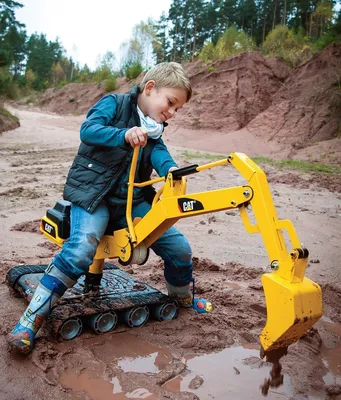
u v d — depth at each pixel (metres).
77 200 3.22
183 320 3.59
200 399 2.65
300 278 2.42
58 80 71.44
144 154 3.46
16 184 8.95
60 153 13.66
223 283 4.54
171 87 3.26
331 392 2.77
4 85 32.44
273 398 2.70
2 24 44.69
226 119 21.16
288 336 2.41
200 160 13.16
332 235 6.43
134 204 3.49
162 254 3.54
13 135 18.66
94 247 3.16
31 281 3.71
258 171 2.61
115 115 3.33
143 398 2.61
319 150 16.27
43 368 2.81
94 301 3.38
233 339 3.39
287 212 7.62
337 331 3.71
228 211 7.45
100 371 2.87
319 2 41.69
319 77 20.42
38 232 5.95
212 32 58.41
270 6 49.44
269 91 22.17
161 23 65.06
